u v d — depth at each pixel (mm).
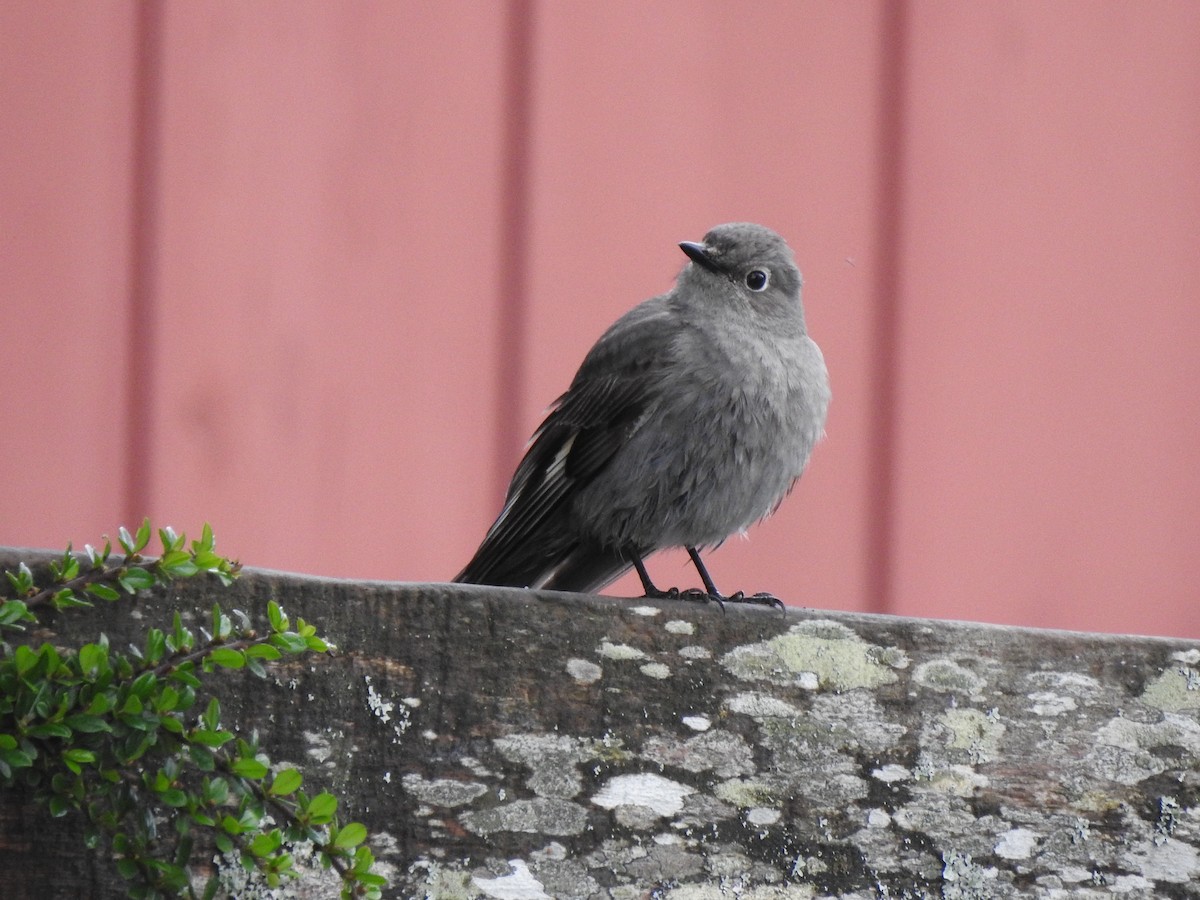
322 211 7844
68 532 7273
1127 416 8711
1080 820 5383
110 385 7438
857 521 8500
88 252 7488
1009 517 8523
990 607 8445
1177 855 5406
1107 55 8977
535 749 5039
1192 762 5484
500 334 8047
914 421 8570
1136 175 8914
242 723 4801
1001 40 8867
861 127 8680
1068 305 8750
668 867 5062
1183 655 5570
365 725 4906
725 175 8484
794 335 8469
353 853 4523
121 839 4465
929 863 5262
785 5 8656
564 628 5148
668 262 8352
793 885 5148
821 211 8602
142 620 4754
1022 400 8641
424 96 8055
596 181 8266
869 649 5387
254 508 7551
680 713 5191
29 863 4543
